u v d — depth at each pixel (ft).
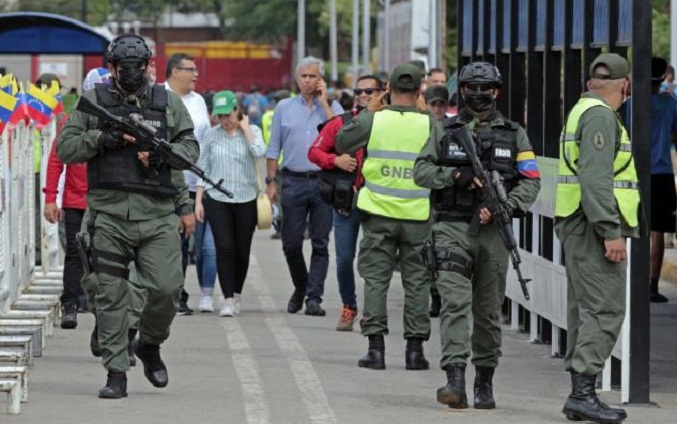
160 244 78.74
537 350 102.78
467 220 77.56
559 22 104.01
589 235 75.56
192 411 77.30
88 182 78.48
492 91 77.71
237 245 118.52
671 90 154.92
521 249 108.88
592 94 75.97
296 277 121.19
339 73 571.28
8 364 83.51
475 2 126.62
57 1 556.10
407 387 86.63
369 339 93.86
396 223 91.91
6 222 101.96
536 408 80.23
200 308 121.19
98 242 78.43
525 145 77.82
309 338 106.83
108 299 79.10
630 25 86.89
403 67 92.58
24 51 242.99
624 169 75.51
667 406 82.69
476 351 79.61
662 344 109.29
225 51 552.82
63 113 131.95
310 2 616.39
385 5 353.31
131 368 91.35
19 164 109.81
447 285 77.51
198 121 117.29
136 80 77.92
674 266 147.64
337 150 95.04
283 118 119.75
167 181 78.74
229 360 95.71
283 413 77.46
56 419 74.33
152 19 633.20
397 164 91.91
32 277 119.85
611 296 75.56
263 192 121.29
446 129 77.82
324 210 120.06
